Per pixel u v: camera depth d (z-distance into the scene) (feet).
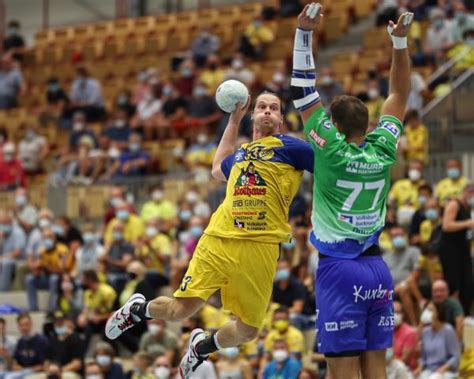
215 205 152.05
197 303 63.41
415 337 115.03
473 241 133.90
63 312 144.05
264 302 63.36
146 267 143.54
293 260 132.46
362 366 60.29
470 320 119.96
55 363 125.90
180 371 67.31
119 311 66.18
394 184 144.77
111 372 121.80
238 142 148.77
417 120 153.28
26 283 153.69
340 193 58.80
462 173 150.00
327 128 58.85
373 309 59.52
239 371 116.67
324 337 59.00
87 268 144.77
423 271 124.36
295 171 62.23
